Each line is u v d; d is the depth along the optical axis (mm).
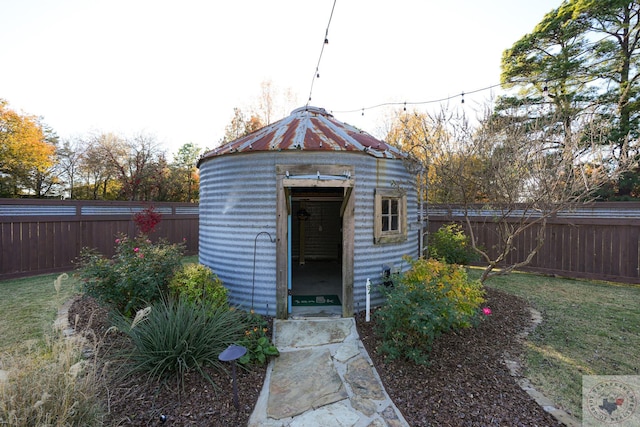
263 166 4926
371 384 3217
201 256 6055
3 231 7371
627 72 11820
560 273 8078
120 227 9539
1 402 1917
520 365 3535
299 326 4559
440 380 3191
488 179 5461
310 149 4750
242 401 2891
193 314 3510
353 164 4988
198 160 5859
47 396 1900
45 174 21156
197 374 3207
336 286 6719
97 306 5219
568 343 4121
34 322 4656
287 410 2816
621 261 7289
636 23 11570
